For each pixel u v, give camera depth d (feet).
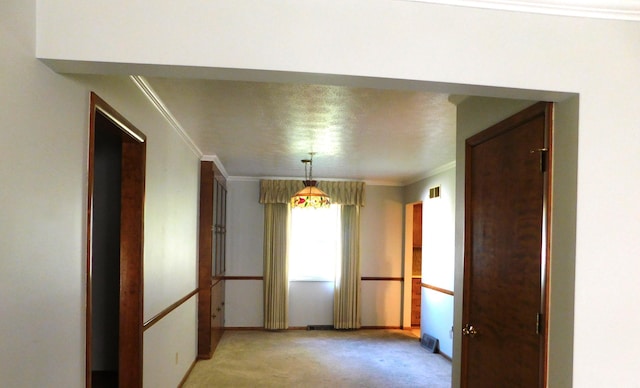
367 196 23.35
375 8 4.91
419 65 4.95
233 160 17.24
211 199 16.20
